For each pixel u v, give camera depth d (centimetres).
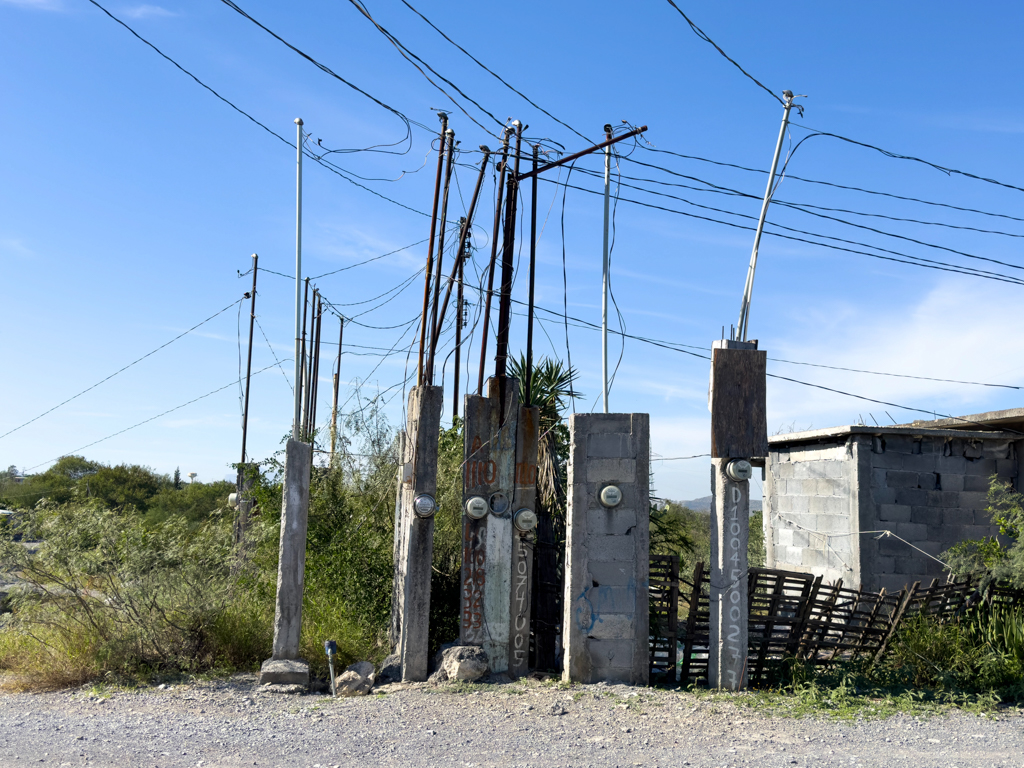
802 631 956
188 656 1002
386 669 981
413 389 1016
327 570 1141
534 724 764
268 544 1214
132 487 4484
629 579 929
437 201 1043
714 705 830
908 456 1320
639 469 942
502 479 995
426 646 955
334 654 910
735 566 915
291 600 964
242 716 797
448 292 1025
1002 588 1080
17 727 745
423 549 962
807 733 741
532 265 1073
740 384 934
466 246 1072
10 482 4494
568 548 938
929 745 711
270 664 939
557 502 1078
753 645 944
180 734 723
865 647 992
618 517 936
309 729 745
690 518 1864
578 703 835
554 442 1136
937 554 1302
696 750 681
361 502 1253
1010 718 827
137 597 986
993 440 1363
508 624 973
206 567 1041
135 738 706
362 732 734
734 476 909
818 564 1385
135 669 972
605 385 998
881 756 670
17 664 1021
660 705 828
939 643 975
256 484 1337
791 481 1485
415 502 952
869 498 1289
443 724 763
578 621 926
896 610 1001
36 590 994
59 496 3978
